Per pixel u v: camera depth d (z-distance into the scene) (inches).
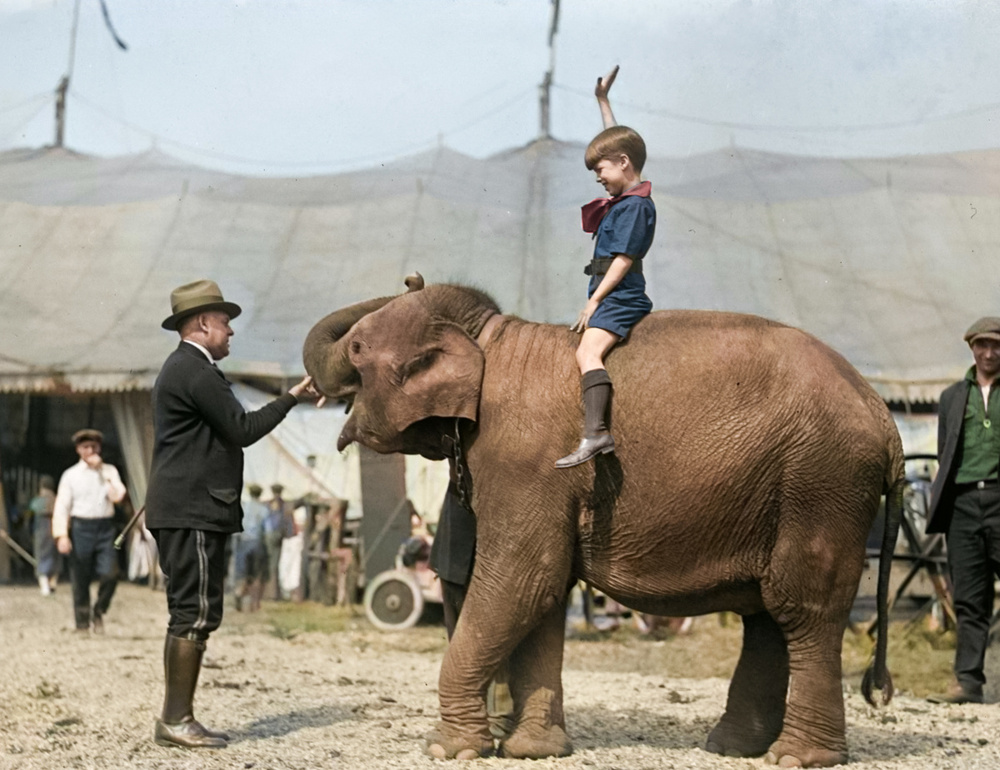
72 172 850.8
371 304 244.5
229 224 773.9
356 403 227.8
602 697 303.4
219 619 234.1
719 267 683.4
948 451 325.7
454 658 214.8
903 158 762.8
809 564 204.1
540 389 211.8
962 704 308.5
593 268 217.6
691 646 434.6
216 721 256.5
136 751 223.6
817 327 643.5
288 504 613.6
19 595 654.5
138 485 715.4
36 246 777.6
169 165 847.7
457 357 216.5
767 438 202.8
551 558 208.8
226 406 229.1
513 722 227.0
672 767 210.5
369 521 547.2
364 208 780.0
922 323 645.3
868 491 206.4
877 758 224.8
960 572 320.2
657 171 770.2
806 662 208.4
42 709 269.3
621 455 205.8
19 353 692.1
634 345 210.8
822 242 702.5
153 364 689.6
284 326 682.2
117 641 433.7
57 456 850.8
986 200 719.1
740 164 764.0
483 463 213.2
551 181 777.6
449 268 705.6
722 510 204.4
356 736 238.5
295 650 422.6
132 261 761.6
